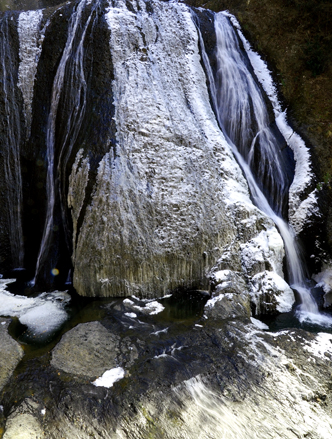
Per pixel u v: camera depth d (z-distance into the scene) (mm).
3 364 4203
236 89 8188
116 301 5613
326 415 3635
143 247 5703
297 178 7332
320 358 4348
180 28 7641
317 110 7777
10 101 6766
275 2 9305
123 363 4238
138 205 5793
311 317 5719
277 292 5777
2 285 6324
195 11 8562
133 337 4723
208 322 5043
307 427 3477
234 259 6074
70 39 6805
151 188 5914
